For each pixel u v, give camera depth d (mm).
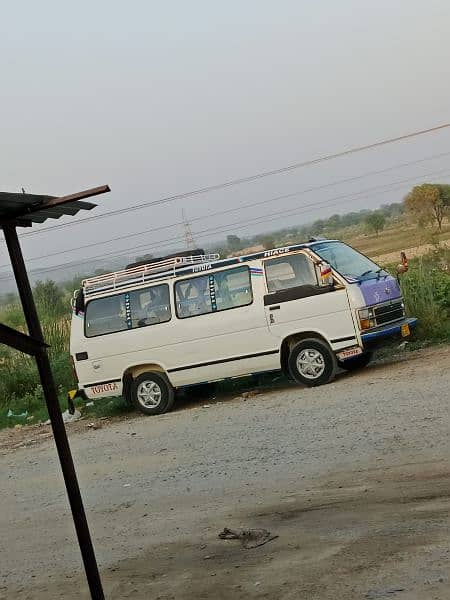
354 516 7438
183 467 10797
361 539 6805
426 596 5445
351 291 14203
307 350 14461
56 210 5520
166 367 15469
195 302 15281
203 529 8055
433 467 8359
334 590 5871
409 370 13812
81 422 16625
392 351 16266
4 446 15625
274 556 6852
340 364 15625
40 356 5277
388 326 14531
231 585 6391
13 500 11125
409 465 8609
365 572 6078
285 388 15195
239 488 9258
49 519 9734
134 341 15648
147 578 6969
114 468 11664
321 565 6410
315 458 9742
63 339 22719
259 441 11242
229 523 8062
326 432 10859
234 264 15062
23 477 12461
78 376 16125
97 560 7797
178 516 8703
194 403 16125
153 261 15977
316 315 14414
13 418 18609
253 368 14969
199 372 15297
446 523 6766
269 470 9711
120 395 15922
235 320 14961
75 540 8648
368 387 13172
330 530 7203
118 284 15852
